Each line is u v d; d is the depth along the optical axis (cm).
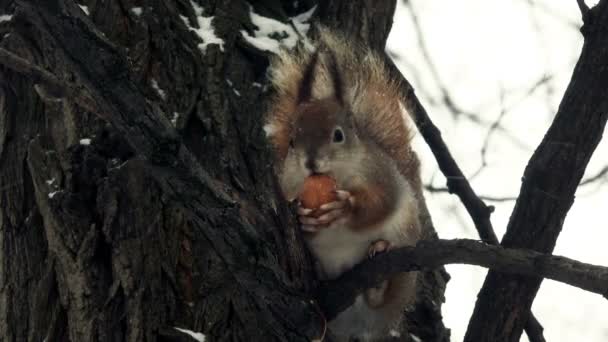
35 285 330
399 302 343
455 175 365
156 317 329
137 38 337
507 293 338
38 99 334
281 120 344
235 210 319
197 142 336
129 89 314
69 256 329
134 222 330
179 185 317
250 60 345
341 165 338
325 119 340
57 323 329
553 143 337
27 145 333
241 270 321
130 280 329
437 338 356
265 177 335
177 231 331
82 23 313
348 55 349
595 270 324
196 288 330
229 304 330
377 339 346
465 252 329
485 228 363
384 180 339
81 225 330
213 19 344
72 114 332
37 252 331
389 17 360
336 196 337
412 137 349
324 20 355
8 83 335
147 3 339
